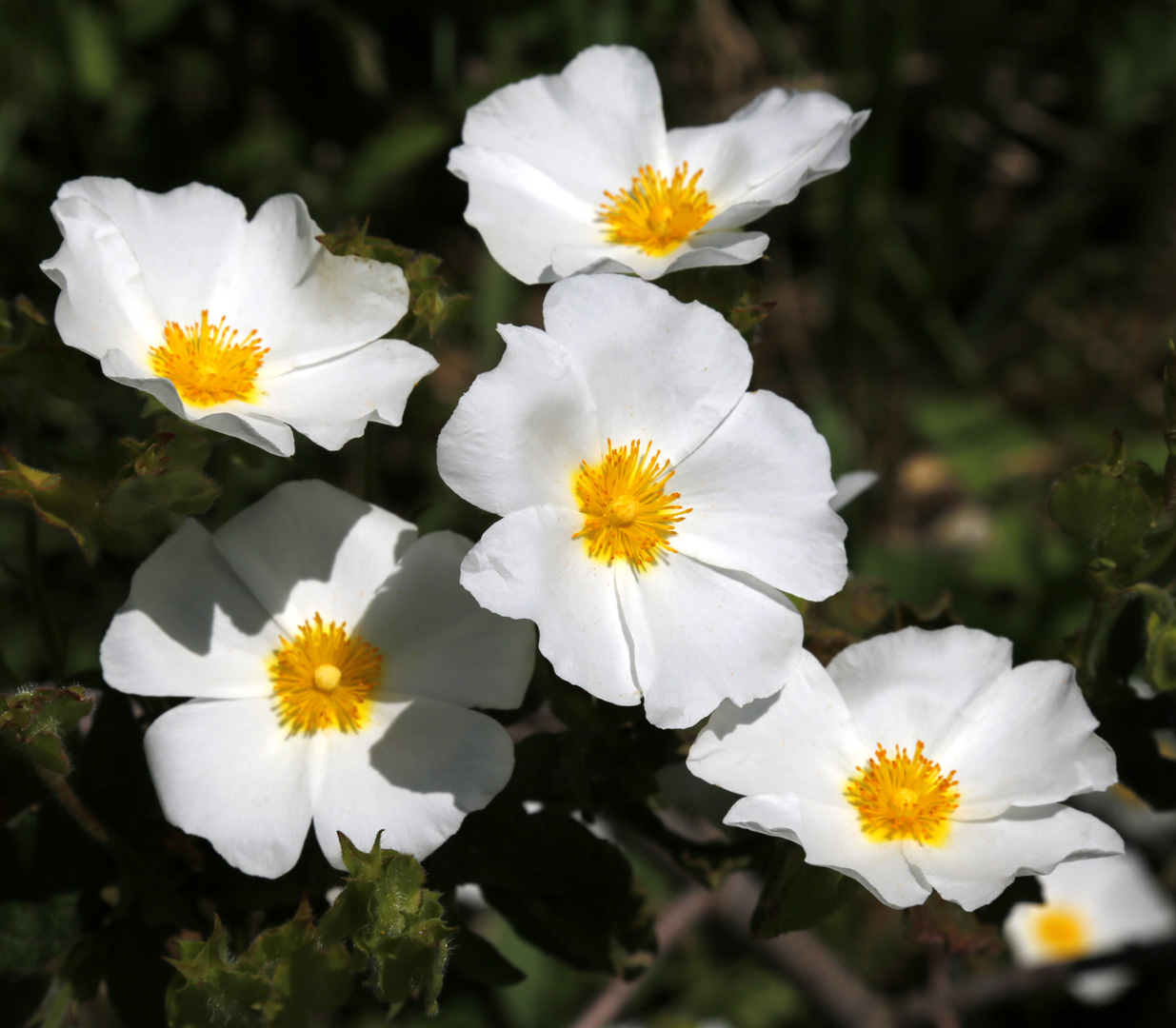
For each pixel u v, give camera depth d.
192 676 0.40
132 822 0.41
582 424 0.41
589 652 0.40
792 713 0.41
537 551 0.40
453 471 0.40
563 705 0.41
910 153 0.84
